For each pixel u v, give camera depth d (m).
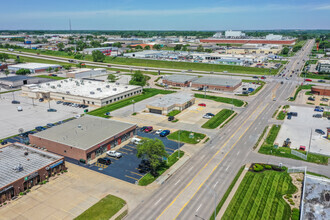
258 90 173.62
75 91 151.62
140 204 57.94
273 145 88.56
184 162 77.19
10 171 65.69
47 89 155.88
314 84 189.50
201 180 67.56
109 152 81.12
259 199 59.41
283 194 61.41
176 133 99.19
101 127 94.56
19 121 111.94
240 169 72.81
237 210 55.66
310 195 60.25
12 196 60.41
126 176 69.69
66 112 125.00
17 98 150.62
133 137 95.56
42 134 88.25
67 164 76.19
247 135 97.81
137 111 126.81
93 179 68.19
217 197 60.34
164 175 70.00
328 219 52.34
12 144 82.31
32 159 72.50
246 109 131.50
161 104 126.62
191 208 56.53
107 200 58.84
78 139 83.81
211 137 95.88
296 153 82.19
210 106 135.88
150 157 69.44
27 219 53.12
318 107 133.12
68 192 62.38
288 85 187.88
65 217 53.62
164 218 53.44
